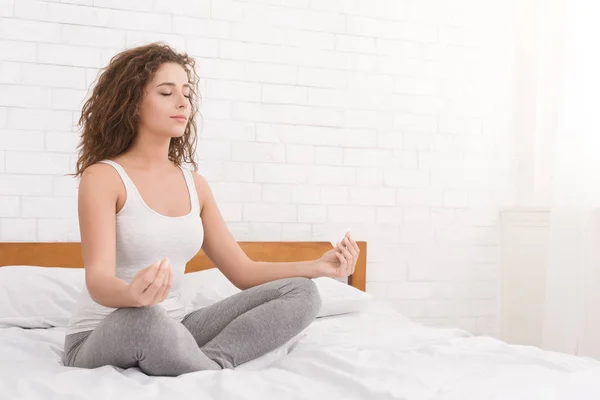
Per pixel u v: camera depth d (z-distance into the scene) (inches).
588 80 111.3
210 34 118.1
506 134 134.0
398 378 53.2
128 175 65.4
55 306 90.7
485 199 134.1
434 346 65.2
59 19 110.1
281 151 121.8
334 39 125.3
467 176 133.0
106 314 63.1
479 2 134.4
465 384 51.4
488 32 134.7
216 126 118.2
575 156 112.7
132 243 63.6
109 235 61.2
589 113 111.1
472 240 133.2
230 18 119.2
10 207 107.5
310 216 123.3
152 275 52.2
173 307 67.6
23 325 87.6
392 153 128.4
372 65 127.5
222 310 68.3
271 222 121.1
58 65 110.0
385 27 128.4
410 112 129.6
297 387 51.1
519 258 130.5
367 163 126.8
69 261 107.6
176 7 116.2
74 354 62.2
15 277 92.8
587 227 111.3
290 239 122.1
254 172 120.3
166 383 51.1
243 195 119.6
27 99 108.5
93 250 60.0
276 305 64.9
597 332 110.4
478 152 133.9
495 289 134.6
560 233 114.1
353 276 123.6
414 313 129.4
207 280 101.8
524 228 129.5
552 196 116.0
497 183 134.6
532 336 128.3
